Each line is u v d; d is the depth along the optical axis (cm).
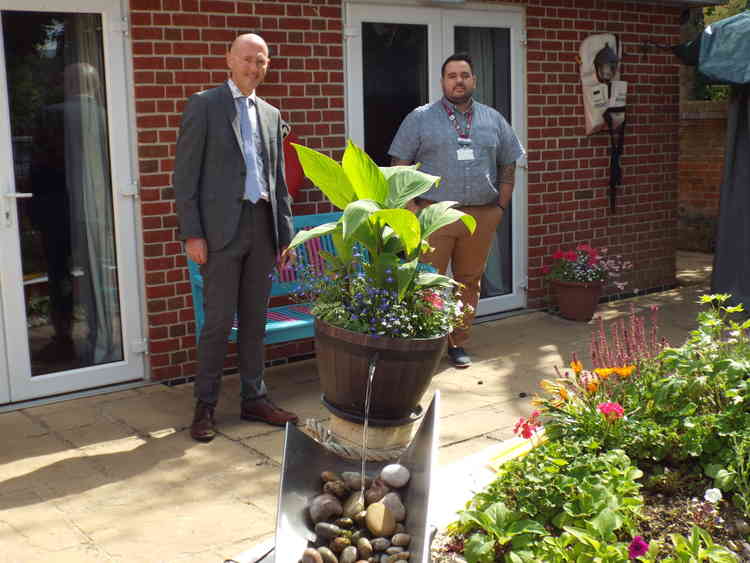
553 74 746
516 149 616
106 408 521
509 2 711
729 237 778
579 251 746
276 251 482
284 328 525
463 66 582
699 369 377
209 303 470
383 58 655
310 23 611
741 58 708
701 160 1127
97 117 541
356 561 286
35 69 518
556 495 319
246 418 504
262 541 358
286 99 606
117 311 562
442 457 449
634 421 357
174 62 553
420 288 367
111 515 381
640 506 320
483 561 297
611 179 794
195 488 410
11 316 518
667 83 835
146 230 554
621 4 787
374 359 343
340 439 363
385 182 352
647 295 845
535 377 585
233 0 573
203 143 454
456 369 605
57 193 532
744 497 321
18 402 526
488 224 607
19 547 351
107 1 532
